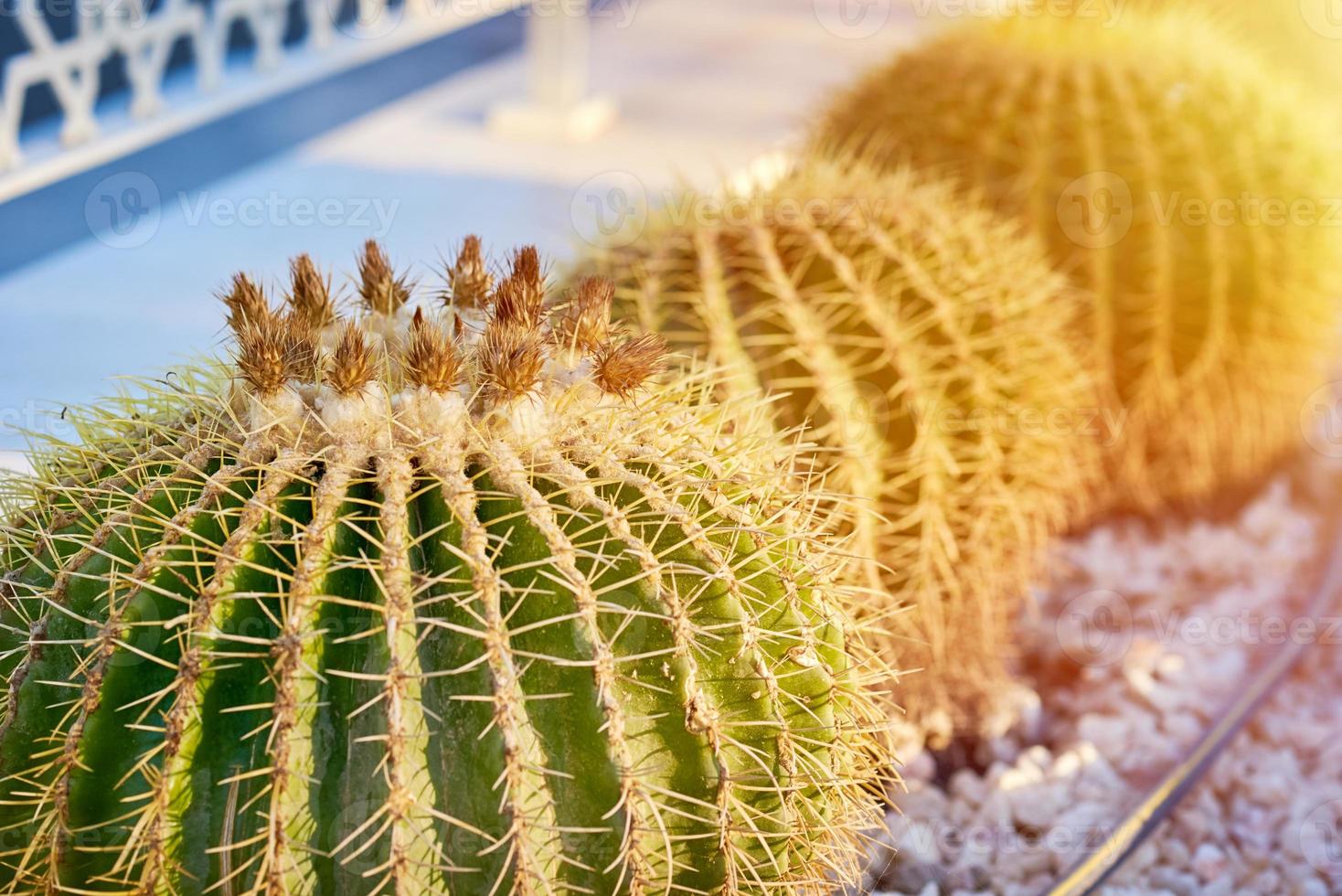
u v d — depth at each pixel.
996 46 1.64
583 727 0.89
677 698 0.91
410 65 3.82
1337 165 1.65
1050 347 1.34
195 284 2.15
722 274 1.23
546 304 1.02
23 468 1.21
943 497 1.26
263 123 3.06
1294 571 1.75
